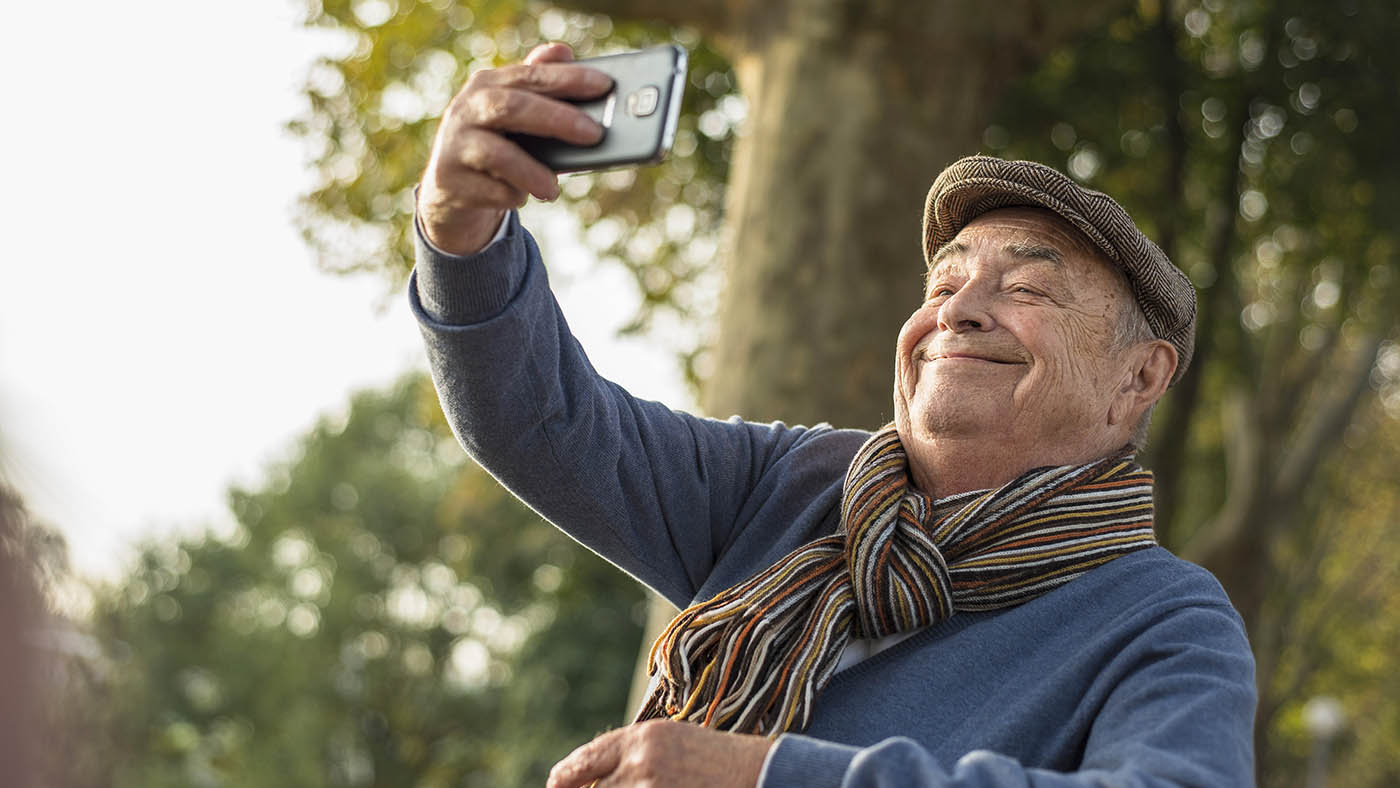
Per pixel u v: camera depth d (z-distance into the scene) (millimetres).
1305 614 16906
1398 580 16734
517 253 1615
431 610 27875
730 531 1978
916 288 5965
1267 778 13742
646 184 9227
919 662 1658
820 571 1736
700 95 8992
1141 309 1845
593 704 18359
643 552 1909
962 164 1854
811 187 5934
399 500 28297
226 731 28328
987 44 6156
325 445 29844
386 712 26781
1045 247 1804
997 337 1771
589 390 1771
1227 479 12906
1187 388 9078
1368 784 20516
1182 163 8852
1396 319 10617
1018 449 1769
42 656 480
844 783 1274
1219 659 1466
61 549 506
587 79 1368
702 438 1977
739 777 1348
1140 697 1438
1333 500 15289
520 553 19109
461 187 1421
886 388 5758
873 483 1766
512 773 18547
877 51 6051
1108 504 1724
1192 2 8977
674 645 1692
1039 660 1604
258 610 30500
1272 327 11258
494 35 8680
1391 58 8250
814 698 1643
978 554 1702
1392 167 8461
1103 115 8805
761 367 5758
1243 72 8656
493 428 1689
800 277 5832
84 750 502
